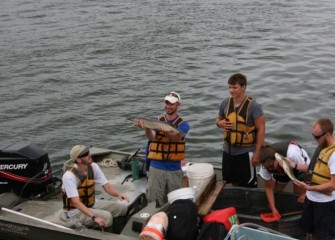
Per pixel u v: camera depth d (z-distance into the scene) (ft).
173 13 79.97
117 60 52.80
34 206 19.15
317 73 45.37
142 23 72.43
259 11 81.20
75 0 96.17
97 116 36.06
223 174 19.03
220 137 31.19
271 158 16.24
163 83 44.11
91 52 56.29
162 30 67.46
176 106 17.66
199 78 45.34
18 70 49.44
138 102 38.93
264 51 55.47
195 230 15.15
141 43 60.29
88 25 71.72
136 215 16.07
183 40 61.57
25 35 65.77
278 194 17.63
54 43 60.90
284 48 56.59
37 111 37.47
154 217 14.66
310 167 15.29
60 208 18.92
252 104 17.69
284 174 16.65
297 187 17.33
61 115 36.45
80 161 16.57
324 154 14.75
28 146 19.88
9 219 17.51
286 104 37.09
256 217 16.67
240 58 52.60
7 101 39.99
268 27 69.00
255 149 18.07
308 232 15.66
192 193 15.88
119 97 40.34
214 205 18.35
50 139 32.14
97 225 17.08
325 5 86.79
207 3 89.20
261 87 41.60
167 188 18.15
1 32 68.13
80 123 34.81
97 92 41.78
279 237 14.40
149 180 18.34
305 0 92.58
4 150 19.43
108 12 82.07
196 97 39.50
